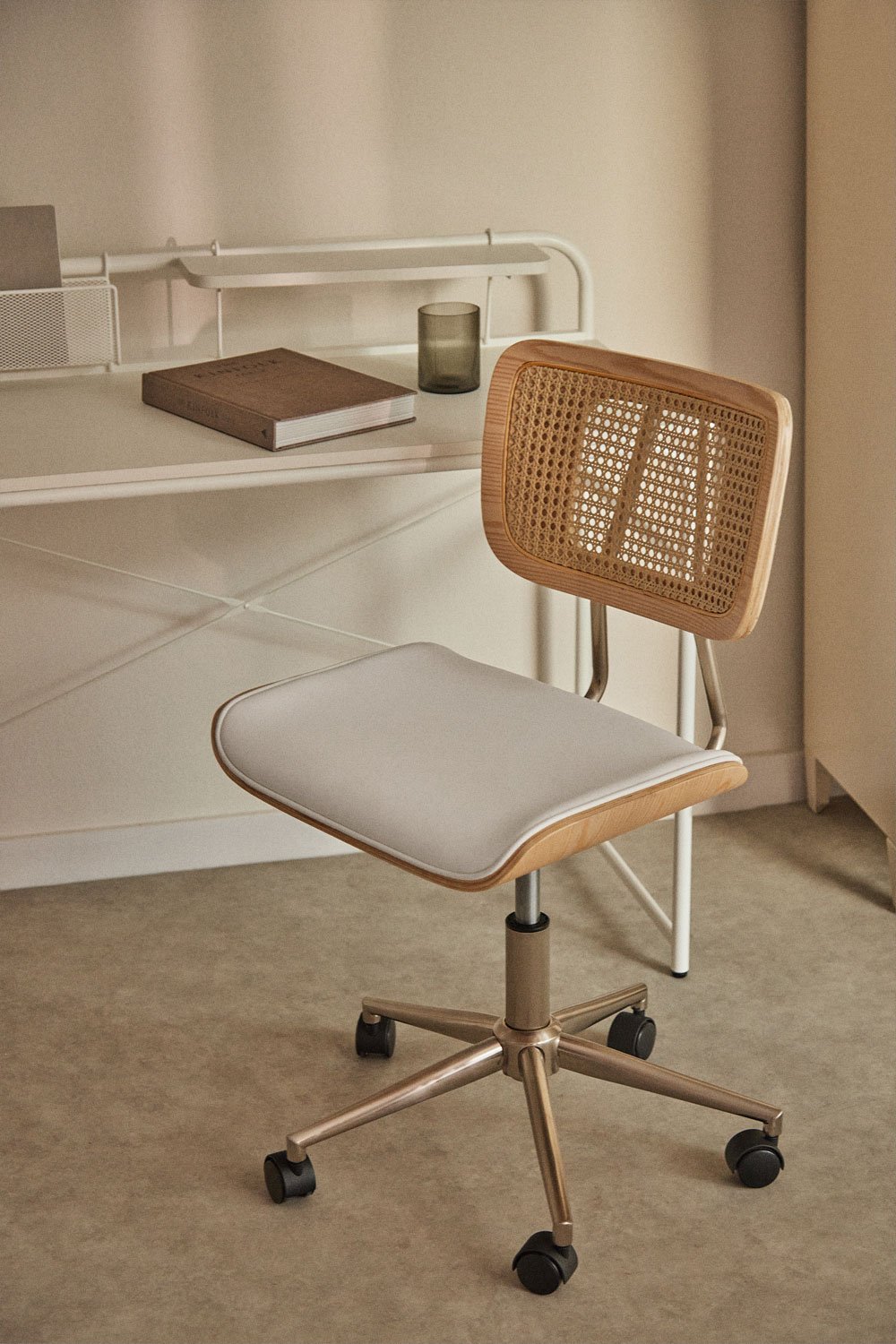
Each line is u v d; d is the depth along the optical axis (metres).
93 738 2.36
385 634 2.41
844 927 2.22
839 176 2.18
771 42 2.25
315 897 2.33
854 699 2.32
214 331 2.21
